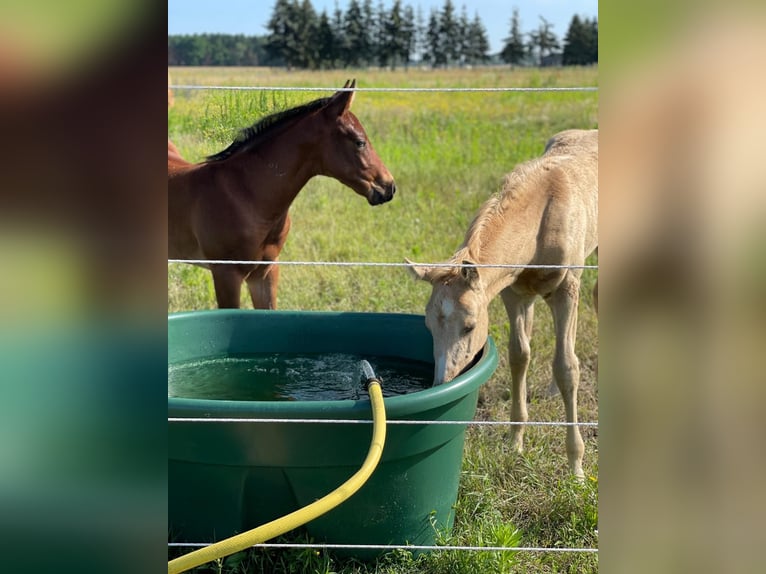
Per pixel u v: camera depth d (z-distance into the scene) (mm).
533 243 3352
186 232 4270
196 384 3219
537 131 12258
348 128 4059
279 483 2539
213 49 41688
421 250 6086
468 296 2795
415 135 12047
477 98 17469
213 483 2553
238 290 4230
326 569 2512
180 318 3387
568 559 2682
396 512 2604
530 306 3719
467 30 46312
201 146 4805
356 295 5191
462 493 3059
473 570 2514
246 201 4082
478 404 4066
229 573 2525
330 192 8281
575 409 3590
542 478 3246
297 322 3508
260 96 4129
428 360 3367
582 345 4582
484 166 9375
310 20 41188
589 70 30406
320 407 2342
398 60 43938
